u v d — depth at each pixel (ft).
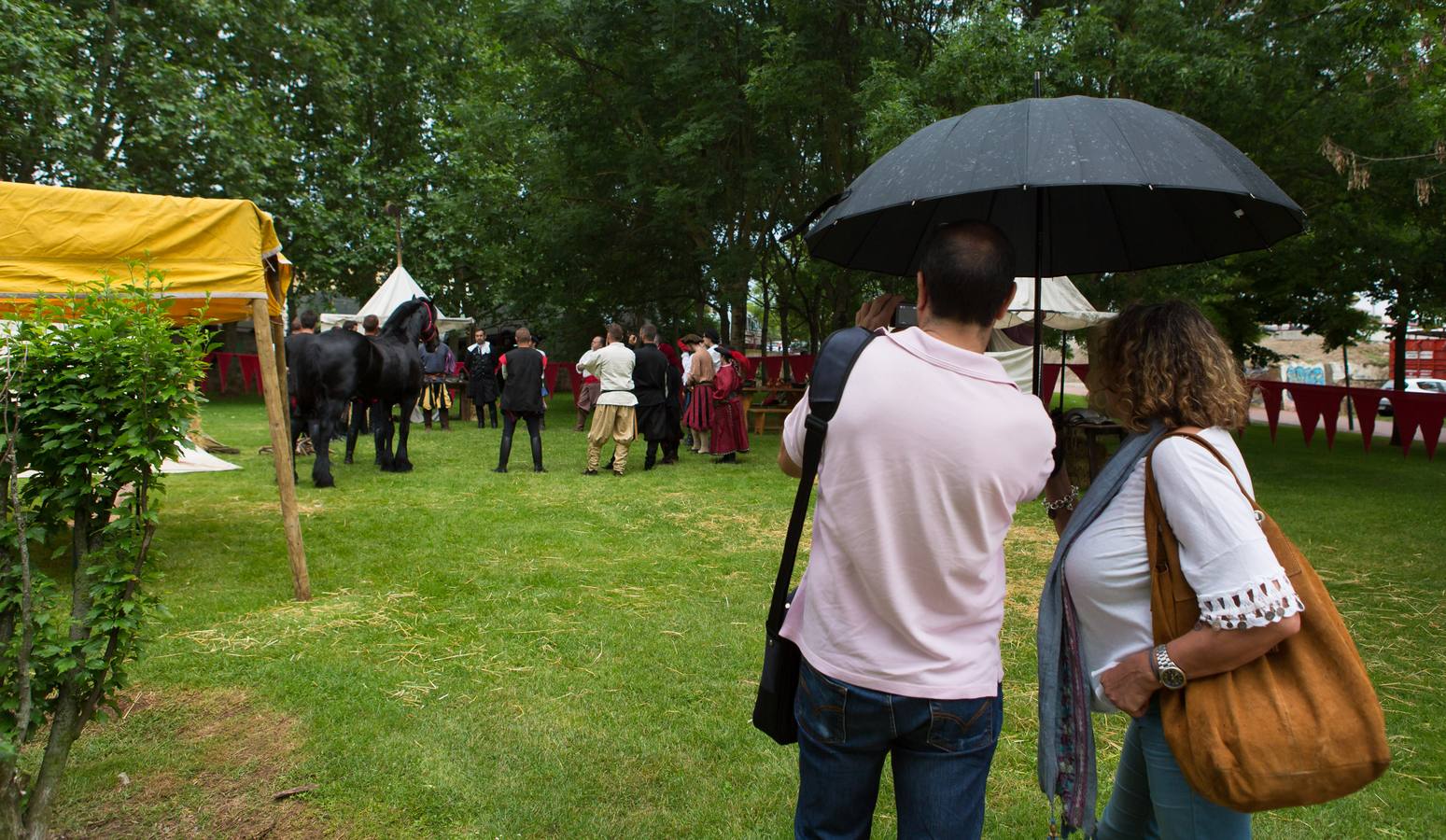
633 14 49.26
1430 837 8.85
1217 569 4.89
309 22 68.59
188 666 12.75
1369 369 113.39
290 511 16.10
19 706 7.12
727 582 17.88
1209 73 29.99
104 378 7.54
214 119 59.57
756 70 42.37
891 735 5.17
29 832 7.38
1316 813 9.27
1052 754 5.80
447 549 20.25
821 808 5.49
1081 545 5.70
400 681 12.48
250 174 61.16
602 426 32.35
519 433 47.65
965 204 8.54
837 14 44.91
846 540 5.16
